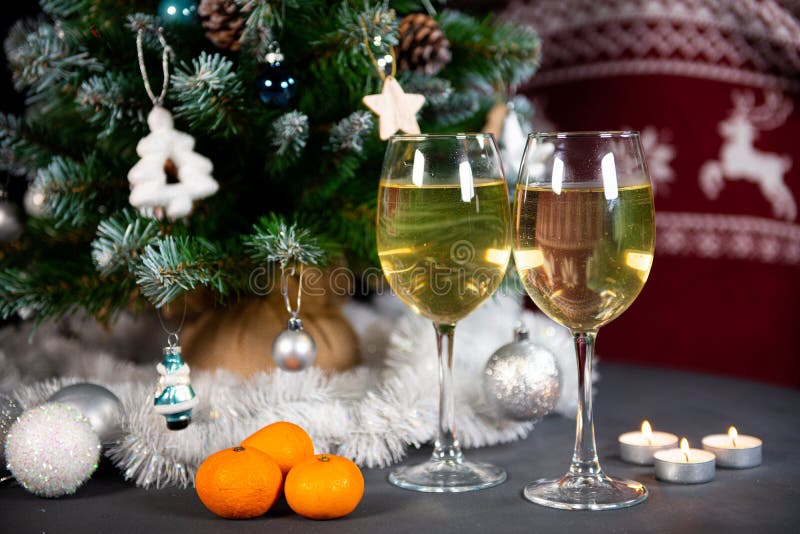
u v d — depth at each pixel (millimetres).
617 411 989
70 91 951
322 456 769
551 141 761
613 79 1689
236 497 751
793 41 1576
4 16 1244
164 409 825
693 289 1724
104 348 1115
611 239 752
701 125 1669
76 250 1015
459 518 756
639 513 757
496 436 912
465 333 1004
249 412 896
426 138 792
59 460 792
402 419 877
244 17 879
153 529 748
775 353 1713
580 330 808
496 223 803
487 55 1021
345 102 955
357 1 922
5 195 1035
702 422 950
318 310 1009
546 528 735
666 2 1637
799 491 791
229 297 972
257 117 911
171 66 923
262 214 999
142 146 869
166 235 889
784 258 1686
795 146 1661
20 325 1214
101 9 943
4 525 759
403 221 793
